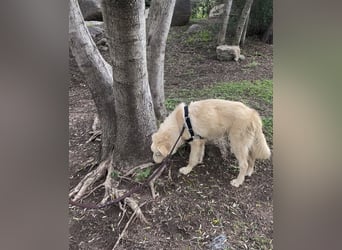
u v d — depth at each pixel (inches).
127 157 137.5
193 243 109.0
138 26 107.3
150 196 127.8
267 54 298.5
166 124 135.8
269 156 134.4
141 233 113.4
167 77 261.6
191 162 138.6
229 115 131.6
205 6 403.9
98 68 133.4
